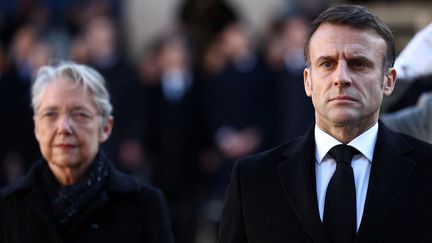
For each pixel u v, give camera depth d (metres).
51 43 23.09
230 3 23.70
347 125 8.80
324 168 8.98
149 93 21.00
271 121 20.77
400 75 11.47
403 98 12.02
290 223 8.84
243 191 9.18
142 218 10.53
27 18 23.94
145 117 20.94
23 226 10.46
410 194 8.78
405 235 8.62
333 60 8.76
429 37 11.34
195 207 20.94
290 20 20.98
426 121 10.91
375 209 8.67
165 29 23.34
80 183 10.54
